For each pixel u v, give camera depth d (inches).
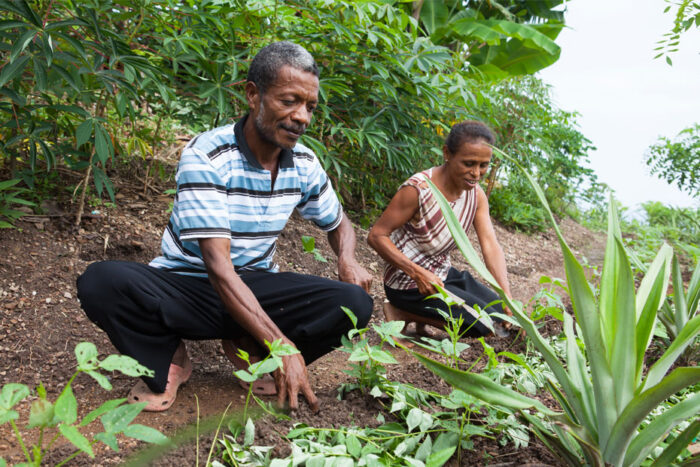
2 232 110.0
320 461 57.8
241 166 73.8
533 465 62.5
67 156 113.5
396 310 115.0
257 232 78.5
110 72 97.3
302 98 70.0
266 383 80.6
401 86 153.6
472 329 105.9
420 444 66.9
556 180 307.4
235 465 59.1
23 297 99.7
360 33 137.6
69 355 90.5
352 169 163.2
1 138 118.0
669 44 79.3
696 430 50.9
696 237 265.1
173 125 189.0
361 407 76.0
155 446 64.1
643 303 61.3
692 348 103.0
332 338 82.2
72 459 61.0
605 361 54.3
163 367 74.0
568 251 52.6
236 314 69.4
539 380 73.3
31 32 83.4
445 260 112.1
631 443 54.3
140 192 141.9
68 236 116.7
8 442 66.2
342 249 88.0
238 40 130.1
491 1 298.0
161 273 75.0
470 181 98.3
